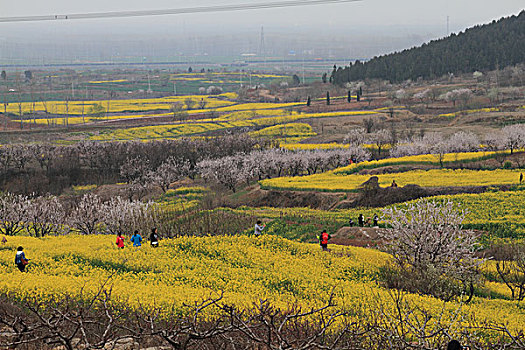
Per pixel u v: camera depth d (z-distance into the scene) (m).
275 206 90.94
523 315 31.12
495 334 26.23
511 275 43.38
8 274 34.88
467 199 74.75
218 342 16.86
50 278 33.69
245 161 115.31
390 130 172.12
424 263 39.75
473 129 172.75
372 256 46.56
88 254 42.66
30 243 48.38
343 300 31.67
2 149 140.25
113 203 67.38
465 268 39.03
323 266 42.72
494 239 59.78
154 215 65.25
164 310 26.50
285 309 27.75
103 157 139.25
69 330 20.39
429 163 108.81
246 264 42.09
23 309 26.55
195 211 76.25
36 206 69.12
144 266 40.00
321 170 126.19
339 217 73.81
